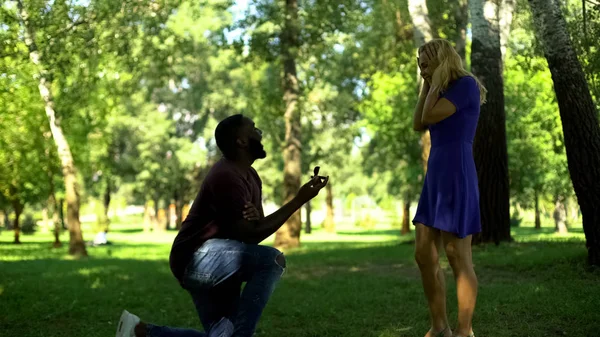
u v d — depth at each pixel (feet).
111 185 164.86
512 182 87.51
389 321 20.59
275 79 88.28
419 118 15.29
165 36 66.08
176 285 33.96
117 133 149.18
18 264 55.11
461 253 14.40
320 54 76.74
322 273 38.01
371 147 141.08
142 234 167.63
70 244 73.15
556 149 60.23
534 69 45.55
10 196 99.91
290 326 20.92
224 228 12.83
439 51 14.67
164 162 159.63
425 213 14.99
